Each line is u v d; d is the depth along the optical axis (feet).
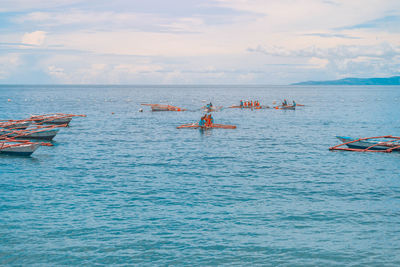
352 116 313.53
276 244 65.10
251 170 118.11
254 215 78.02
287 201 86.94
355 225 73.05
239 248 63.62
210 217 76.74
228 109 405.59
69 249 62.80
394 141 153.58
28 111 353.51
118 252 62.03
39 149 153.69
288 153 147.54
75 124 250.37
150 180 105.40
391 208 82.58
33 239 66.08
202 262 59.26
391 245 64.90
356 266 58.65
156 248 63.46
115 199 87.86
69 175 110.52
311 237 67.82
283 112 363.35
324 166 123.85
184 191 94.63
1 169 117.08
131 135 198.18
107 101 566.36
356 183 102.89
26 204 83.66
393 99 632.38
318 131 217.15
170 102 563.48
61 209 80.69
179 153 147.54
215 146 164.25
